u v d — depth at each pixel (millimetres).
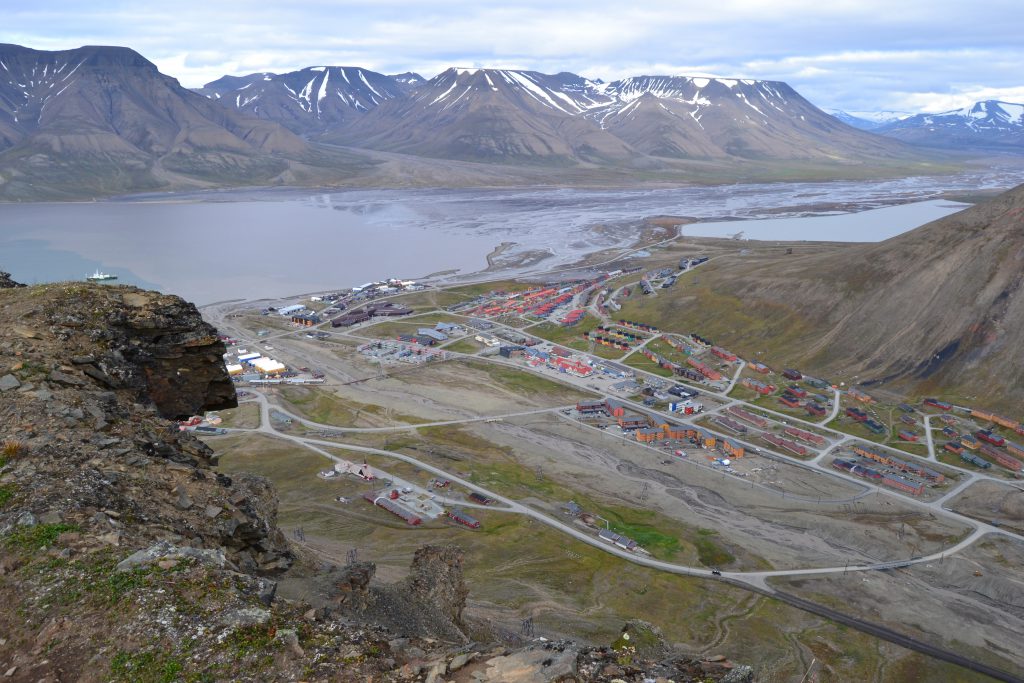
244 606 19312
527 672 18062
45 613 18344
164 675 16594
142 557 20234
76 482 23141
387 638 19891
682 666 19484
